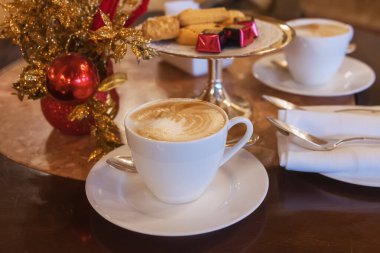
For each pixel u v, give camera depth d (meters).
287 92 0.72
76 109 0.54
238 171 0.49
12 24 0.52
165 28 0.63
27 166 0.54
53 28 0.53
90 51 0.56
